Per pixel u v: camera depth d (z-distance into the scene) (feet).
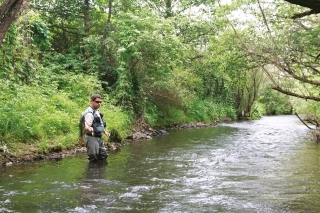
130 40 49.98
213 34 77.36
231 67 40.88
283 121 96.94
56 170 25.61
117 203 18.20
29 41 43.11
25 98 35.58
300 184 22.45
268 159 31.78
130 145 40.29
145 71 56.18
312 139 47.73
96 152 29.37
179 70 73.51
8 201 18.06
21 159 28.27
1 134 29.58
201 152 35.58
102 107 45.60
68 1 62.75
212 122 83.25
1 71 35.76
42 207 17.24
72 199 18.69
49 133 34.09
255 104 118.93
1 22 16.33
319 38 15.85
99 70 57.67
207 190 20.94
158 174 25.23
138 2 73.41
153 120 59.06
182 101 69.67
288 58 14.84
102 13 68.69
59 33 68.64
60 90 45.80
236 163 29.76
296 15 10.96
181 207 17.71
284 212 16.99
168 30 55.42
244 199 19.13
